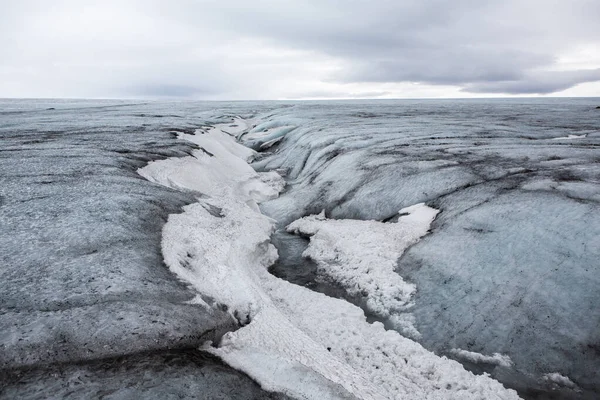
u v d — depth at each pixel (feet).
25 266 20.97
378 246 35.70
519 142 63.77
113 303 18.42
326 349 21.27
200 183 50.57
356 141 71.92
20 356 14.82
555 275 26.12
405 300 29.09
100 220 27.55
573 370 21.34
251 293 23.00
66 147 57.00
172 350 16.89
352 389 16.75
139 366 15.51
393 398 19.70
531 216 31.86
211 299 21.50
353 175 53.21
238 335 19.20
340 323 26.14
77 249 23.29
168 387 14.70
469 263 29.91
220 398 14.76
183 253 26.61
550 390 20.85
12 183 35.78
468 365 23.21
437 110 175.11
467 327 25.34
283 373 16.66
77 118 134.51
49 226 26.05
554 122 100.94
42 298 18.21
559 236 28.71
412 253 33.88
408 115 137.80
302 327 25.17
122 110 208.44
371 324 27.09
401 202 43.70
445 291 28.50
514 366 22.39
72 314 17.26
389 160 54.54
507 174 42.52
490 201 36.47
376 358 22.98
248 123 154.71
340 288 32.24
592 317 23.11
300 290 30.32
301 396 15.55
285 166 78.43
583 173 38.29
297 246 41.06
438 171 46.68
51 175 38.91
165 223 30.55
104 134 76.43
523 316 24.64
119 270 21.45
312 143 78.84
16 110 204.33
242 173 66.64
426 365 22.67
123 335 16.53
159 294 20.11
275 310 23.41
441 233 34.86
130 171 43.88
